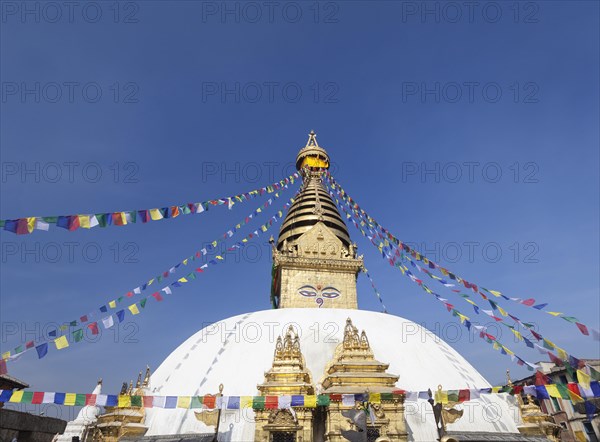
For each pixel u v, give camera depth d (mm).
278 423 14227
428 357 19484
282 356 16141
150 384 19156
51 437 11336
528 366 13289
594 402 11695
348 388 14531
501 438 15828
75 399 11758
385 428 14109
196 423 15867
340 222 34656
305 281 29609
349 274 30484
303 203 35344
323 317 21000
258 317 21531
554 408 33344
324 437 14219
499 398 18672
